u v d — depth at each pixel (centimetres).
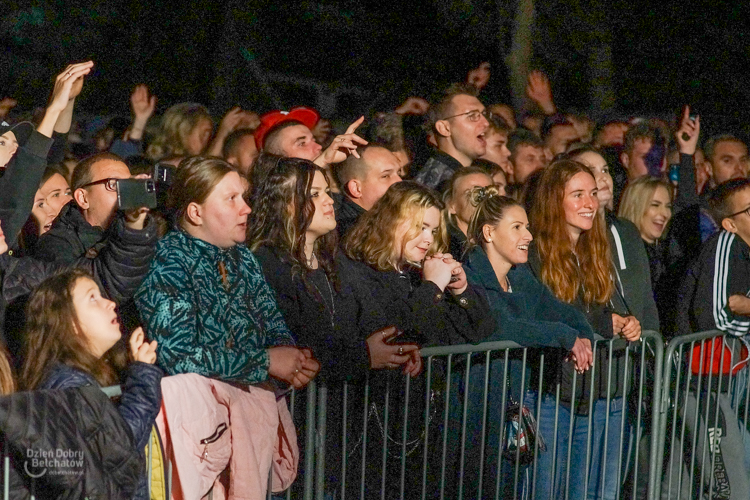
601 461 880
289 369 626
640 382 873
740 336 921
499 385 791
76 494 511
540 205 871
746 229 927
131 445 529
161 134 1095
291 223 677
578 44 1902
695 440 904
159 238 639
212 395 595
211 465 591
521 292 823
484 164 1011
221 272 627
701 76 2067
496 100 1839
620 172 1281
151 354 566
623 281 920
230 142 992
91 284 567
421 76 1884
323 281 696
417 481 759
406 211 738
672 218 1128
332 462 697
